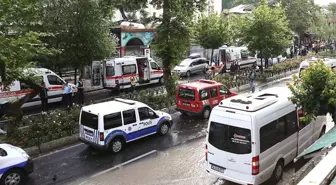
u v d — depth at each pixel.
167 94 20.00
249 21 27.89
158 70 27.22
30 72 14.03
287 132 10.58
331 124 15.19
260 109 9.63
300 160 11.30
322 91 9.82
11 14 11.62
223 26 33.66
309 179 4.03
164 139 14.41
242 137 9.31
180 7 20.70
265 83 26.98
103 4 20.81
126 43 32.59
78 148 13.45
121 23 33.00
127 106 13.27
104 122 12.34
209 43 33.78
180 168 11.57
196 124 16.48
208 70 29.94
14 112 14.25
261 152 9.34
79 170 11.41
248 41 28.23
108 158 12.43
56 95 19.73
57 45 20.70
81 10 20.17
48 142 13.56
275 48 27.94
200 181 10.62
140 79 25.88
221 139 9.75
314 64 10.30
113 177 10.91
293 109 10.91
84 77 26.97
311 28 47.56
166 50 20.67
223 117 9.71
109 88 24.28
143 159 12.34
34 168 11.52
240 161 9.38
